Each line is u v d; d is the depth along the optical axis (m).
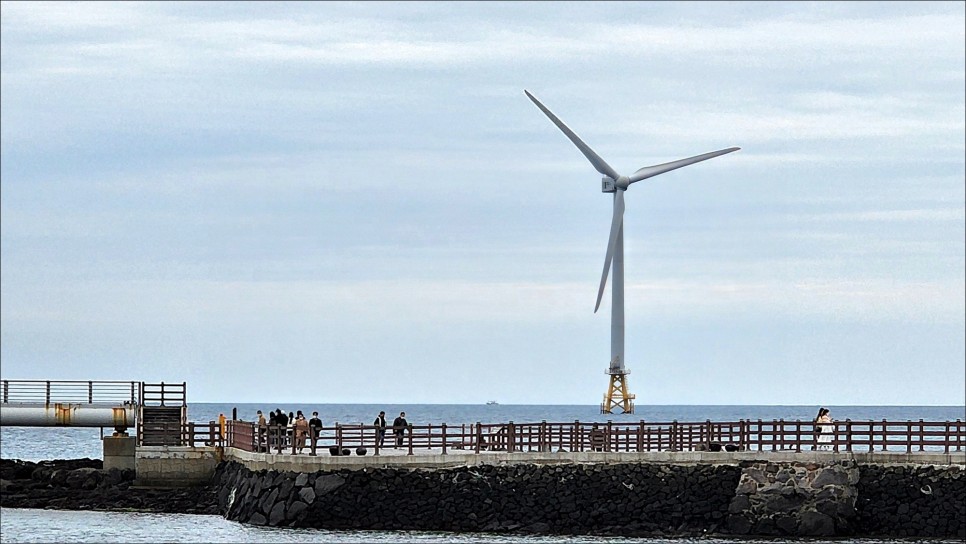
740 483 96.56
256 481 101.75
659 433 102.19
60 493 116.44
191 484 117.62
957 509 96.62
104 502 112.50
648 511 96.94
